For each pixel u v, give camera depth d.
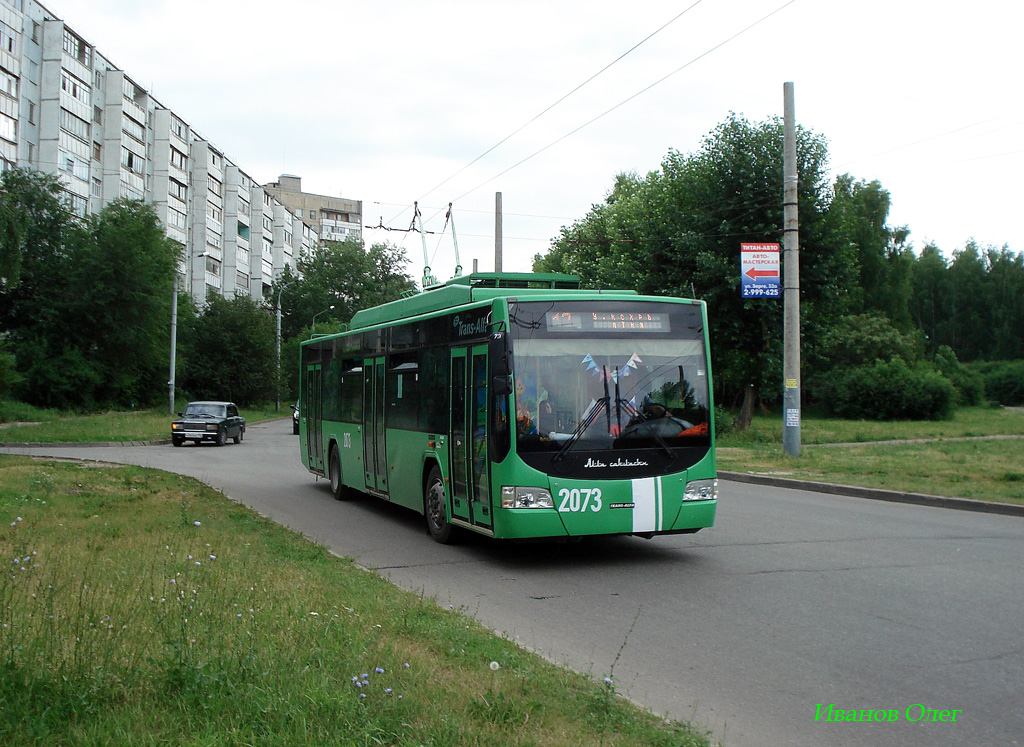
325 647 5.22
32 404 50.28
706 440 9.75
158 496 14.17
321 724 3.99
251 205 95.25
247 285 92.69
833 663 5.95
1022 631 6.71
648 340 9.73
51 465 20.11
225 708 4.15
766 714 4.98
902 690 5.38
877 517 13.30
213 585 6.77
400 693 4.46
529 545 10.88
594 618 7.23
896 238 69.44
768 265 23.22
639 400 9.53
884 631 6.74
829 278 32.00
